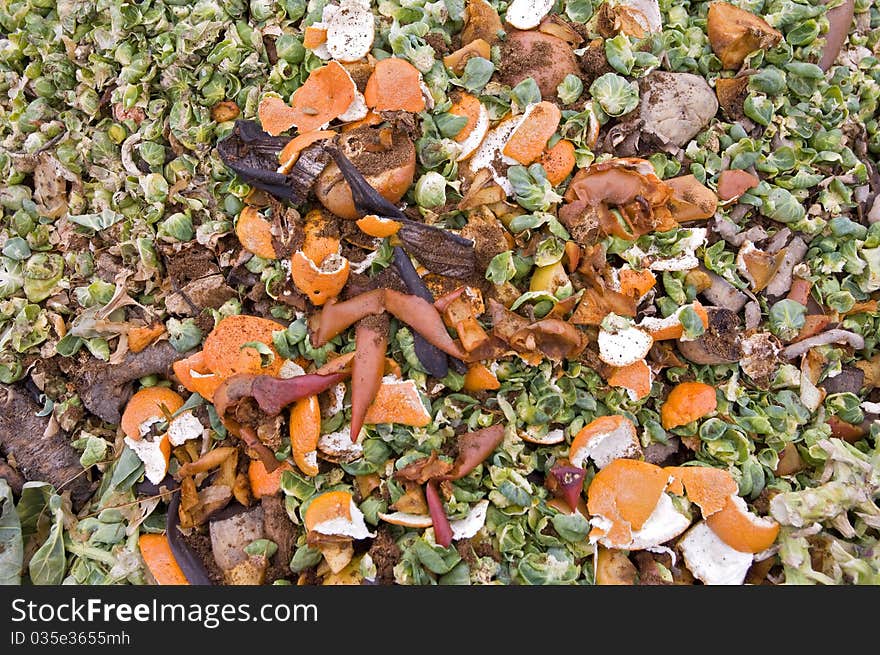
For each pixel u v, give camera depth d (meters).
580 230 0.67
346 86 0.67
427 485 0.63
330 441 0.65
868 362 0.76
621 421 0.66
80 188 0.74
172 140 0.72
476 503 0.64
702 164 0.72
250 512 0.65
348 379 0.65
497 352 0.65
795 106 0.78
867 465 0.66
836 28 0.81
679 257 0.69
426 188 0.66
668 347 0.70
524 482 0.64
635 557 0.65
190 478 0.65
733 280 0.71
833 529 0.67
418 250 0.65
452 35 0.74
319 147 0.64
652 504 0.64
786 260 0.74
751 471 0.67
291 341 0.66
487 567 0.63
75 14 0.76
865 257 0.75
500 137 0.69
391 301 0.65
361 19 0.70
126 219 0.72
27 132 0.77
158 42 0.73
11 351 0.71
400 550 0.63
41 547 0.66
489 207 0.68
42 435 0.69
